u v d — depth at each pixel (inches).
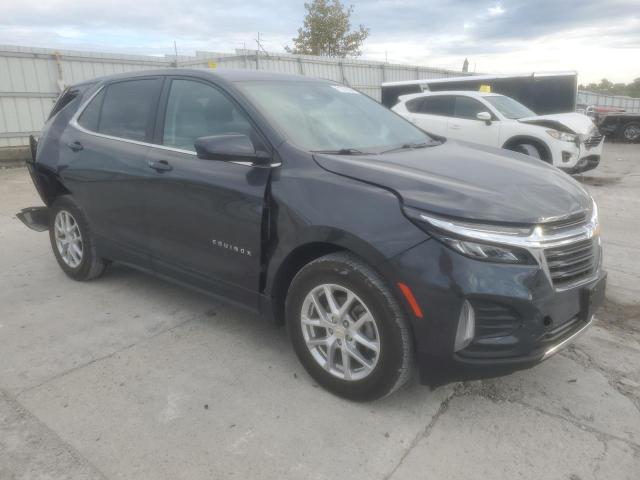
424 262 100.8
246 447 103.5
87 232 178.4
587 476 96.3
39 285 187.8
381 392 111.7
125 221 161.0
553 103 602.9
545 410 115.8
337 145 134.5
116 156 160.2
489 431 108.7
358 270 108.5
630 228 269.4
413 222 102.8
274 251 123.0
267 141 128.0
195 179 136.7
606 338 149.6
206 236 137.3
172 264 150.6
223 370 131.5
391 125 159.9
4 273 200.7
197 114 144.7
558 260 105.9
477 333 101.8
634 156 629.3
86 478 95.3
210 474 96.3
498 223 100.6
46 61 607.5
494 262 99.7
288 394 121.3
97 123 174.1
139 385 124.8
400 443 104.9
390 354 107.3
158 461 99.6
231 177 130.0
